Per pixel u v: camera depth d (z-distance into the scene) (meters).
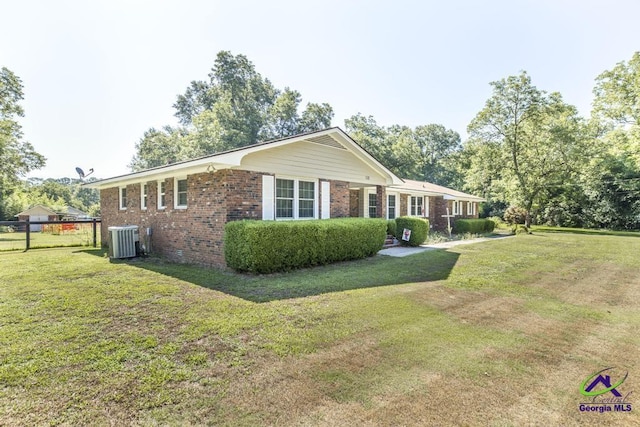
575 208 30.23
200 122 31.98
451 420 2.43
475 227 22.28
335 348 3.67
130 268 8.73
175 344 3.77
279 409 2.55
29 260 10.34
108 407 2.56
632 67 21.25
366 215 16.66
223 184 8.56
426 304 5.41
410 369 3.21
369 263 9.44
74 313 4.89
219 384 2.91
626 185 26.78
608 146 24.52
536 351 3.66
